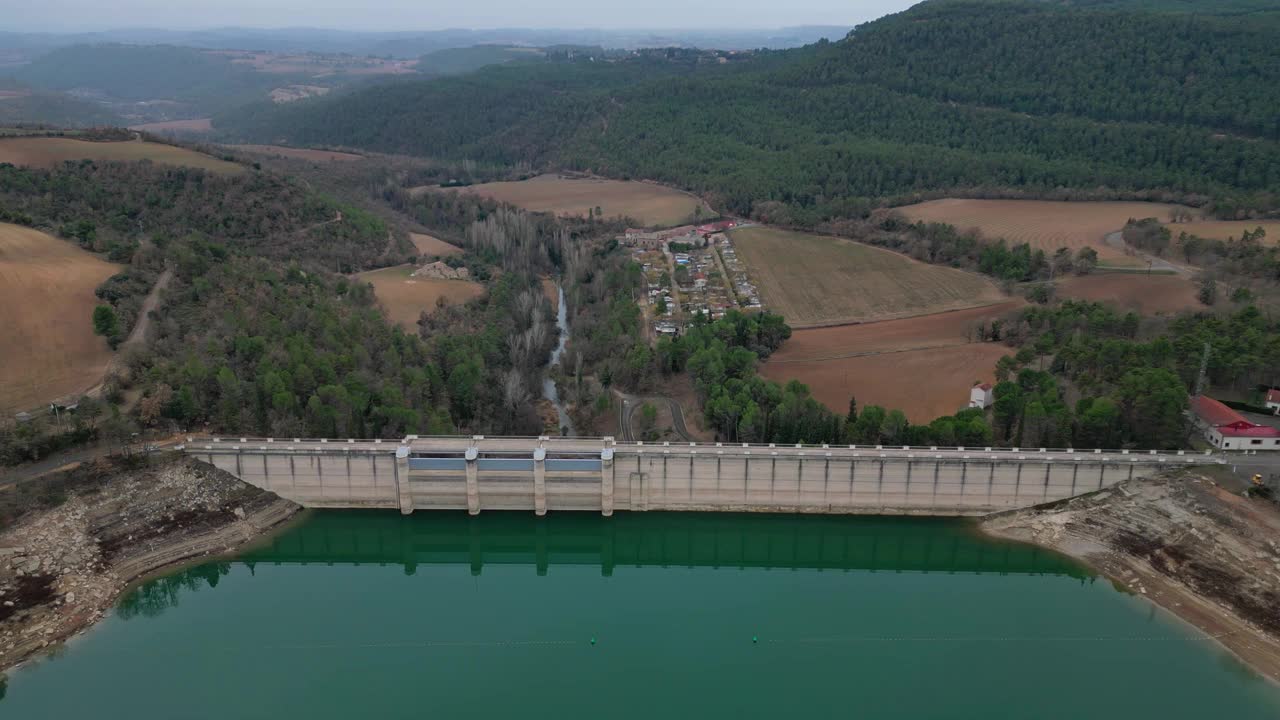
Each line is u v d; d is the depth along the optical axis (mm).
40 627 178000
